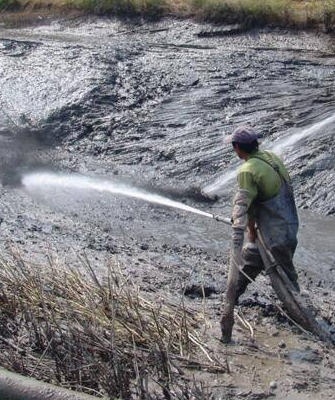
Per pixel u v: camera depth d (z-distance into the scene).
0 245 8.91
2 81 15.66
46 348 5.95
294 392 5.97
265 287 7.79
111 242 9.45
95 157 12.98
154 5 18.92
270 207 6.58
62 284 6.96
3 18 21.16
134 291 7.16
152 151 12.79
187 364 6.20
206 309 7.27
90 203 11.12
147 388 5.54
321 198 10.93
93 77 15.10
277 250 6.61
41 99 14.77
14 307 6.62
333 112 12.70
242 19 17.22
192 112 13.58
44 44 17.38
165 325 6.53
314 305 7.66
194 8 18.30
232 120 13.12
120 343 6.16
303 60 15.02
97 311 6.53
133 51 16.27
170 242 9.80
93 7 19.92
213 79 14.48
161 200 10.70
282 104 13.30
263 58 15.29
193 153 12.50
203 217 10.66
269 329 6.98
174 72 14.94
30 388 5.20
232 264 6.43
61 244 9.11
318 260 9.31
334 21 16.27
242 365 6.31
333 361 6.43
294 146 11.95
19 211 10.65
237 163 12.05
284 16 16.89
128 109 14.05
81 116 14.08
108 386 5.64
